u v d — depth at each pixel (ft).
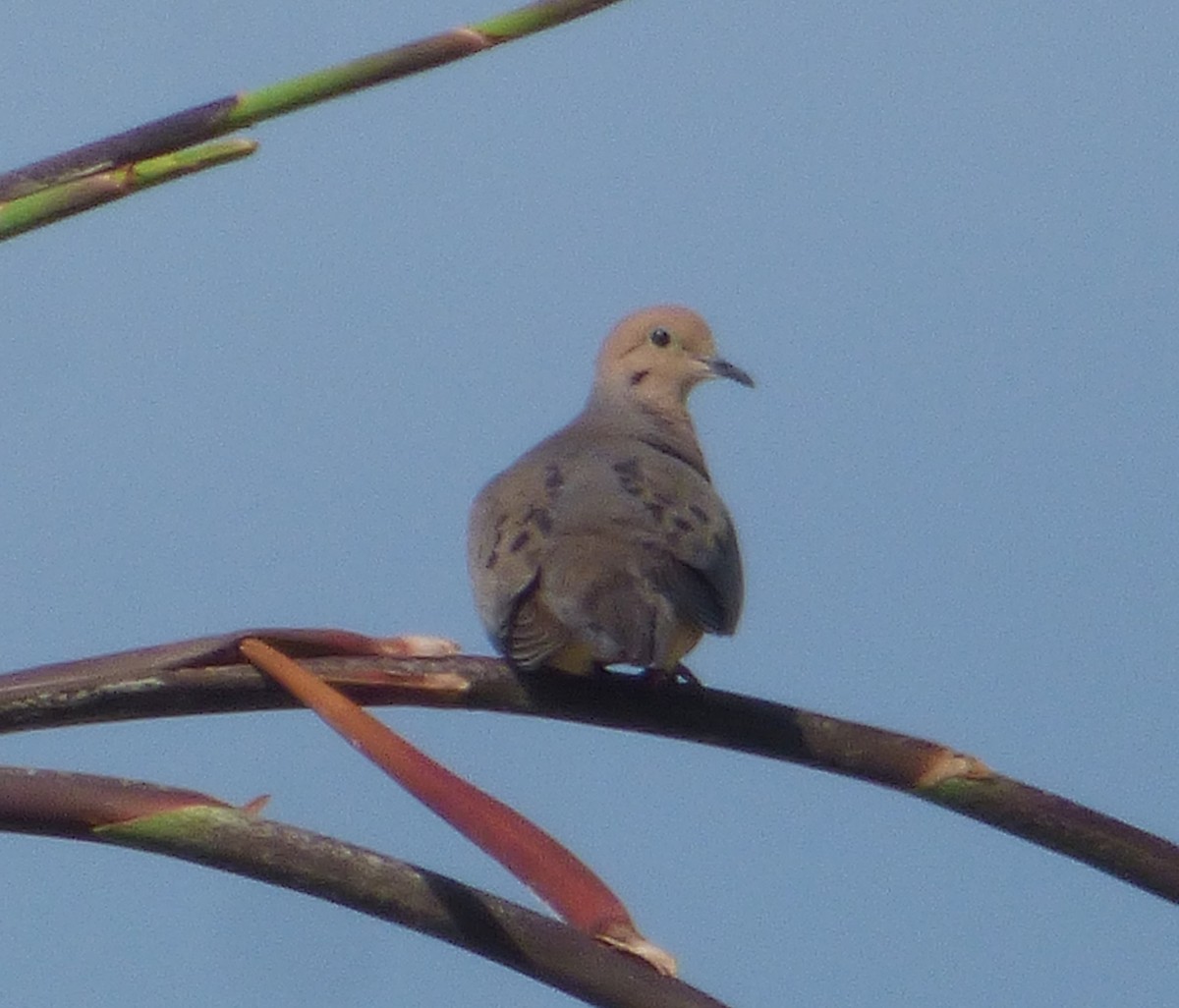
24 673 24.53
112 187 21.72
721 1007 20.31
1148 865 24.50
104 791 21.70
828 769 26.05
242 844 21.53
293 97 21.26
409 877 21.33
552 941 20.98
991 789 24.68
